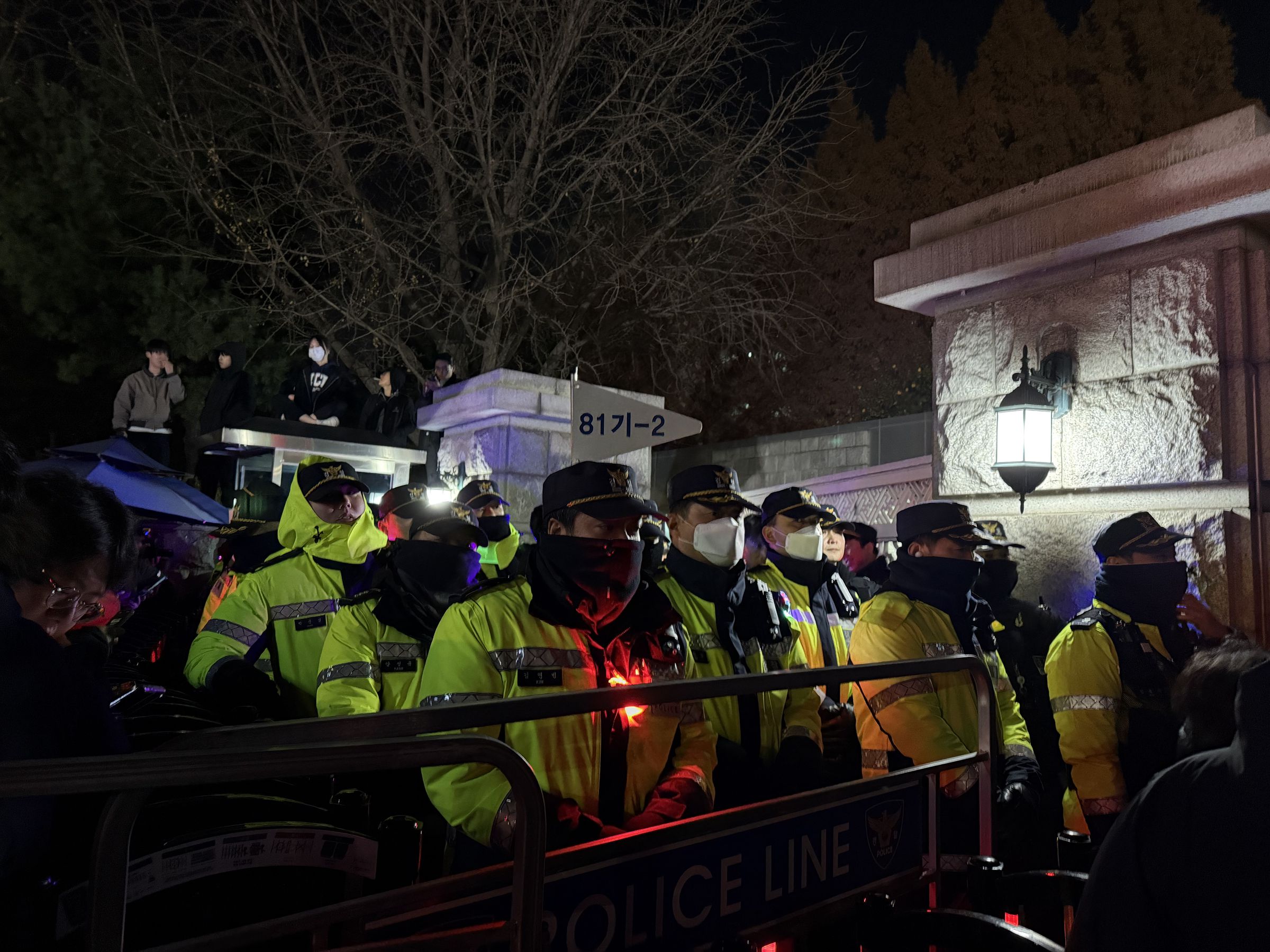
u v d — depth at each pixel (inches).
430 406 414.6
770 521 161.0
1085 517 217.3
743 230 673.6
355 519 159.5
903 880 101.6
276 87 644.1
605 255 629.0
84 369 570.3
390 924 64.7
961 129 779.4
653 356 735.7
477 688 91.0
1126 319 213.0
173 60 597.3
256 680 136.7
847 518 399.9
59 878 59.7
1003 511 234.7
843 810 94.0
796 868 88.2
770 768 121.5
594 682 94.1
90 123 569.9
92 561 65.8
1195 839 53.7
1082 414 219.5
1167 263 206.4
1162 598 141.9
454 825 83.9
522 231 636.1
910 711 124.6
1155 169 200.8
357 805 77.7
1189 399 200.4
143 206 595.2
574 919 70.3
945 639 135.1
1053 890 100.0
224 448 361.7
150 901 62.9
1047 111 765.3
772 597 139.4
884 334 738.8
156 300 565.9
